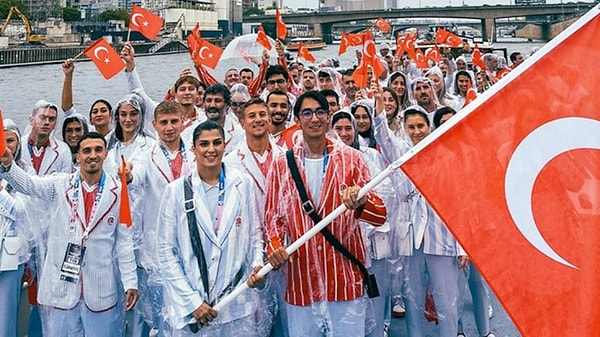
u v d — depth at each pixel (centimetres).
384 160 564
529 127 329
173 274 432
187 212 432
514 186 329
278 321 501
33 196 494
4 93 2425
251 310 447
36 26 6531
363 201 402
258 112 508
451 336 536
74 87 2683
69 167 677
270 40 1279
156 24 912
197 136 435
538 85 330
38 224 522
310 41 5384
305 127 431
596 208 319
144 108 663
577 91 326
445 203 336
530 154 329
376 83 571
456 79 1166
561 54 329
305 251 427
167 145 570
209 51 1079
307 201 425
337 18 6009
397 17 5897
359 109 629
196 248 431
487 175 332
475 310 588
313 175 433
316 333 432
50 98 2280
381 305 524
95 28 6531
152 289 541
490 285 326
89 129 817
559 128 326
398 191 536
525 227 325
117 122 649
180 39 4684
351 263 430
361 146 580
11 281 515
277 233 432
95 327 485
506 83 333
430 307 552
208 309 426
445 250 523
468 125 336
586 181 321
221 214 437
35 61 5075
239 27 6119
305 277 428
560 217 322
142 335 573
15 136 534
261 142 514
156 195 552
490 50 2539
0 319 510
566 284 317
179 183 443
